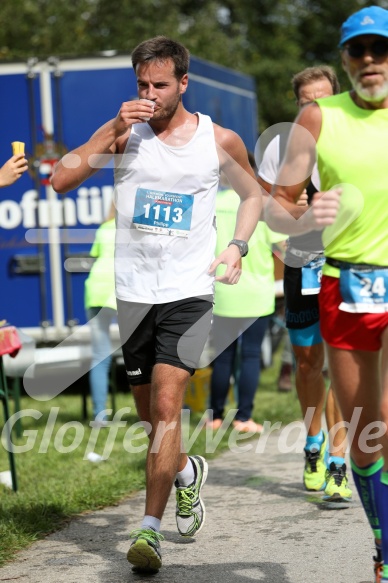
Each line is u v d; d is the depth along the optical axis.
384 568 9.86
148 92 12.03
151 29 60.81
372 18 9.71
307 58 81.50
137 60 12.09
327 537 13.30
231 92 36.28
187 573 11.84
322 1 80.62
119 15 61.22
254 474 17.81
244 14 75.38
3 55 53.50
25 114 29.42
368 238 10.02
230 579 11.52
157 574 11.81
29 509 14.80
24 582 11.72
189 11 71.62
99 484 16.66
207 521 14.46
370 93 9.81
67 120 29.34
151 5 62.00
